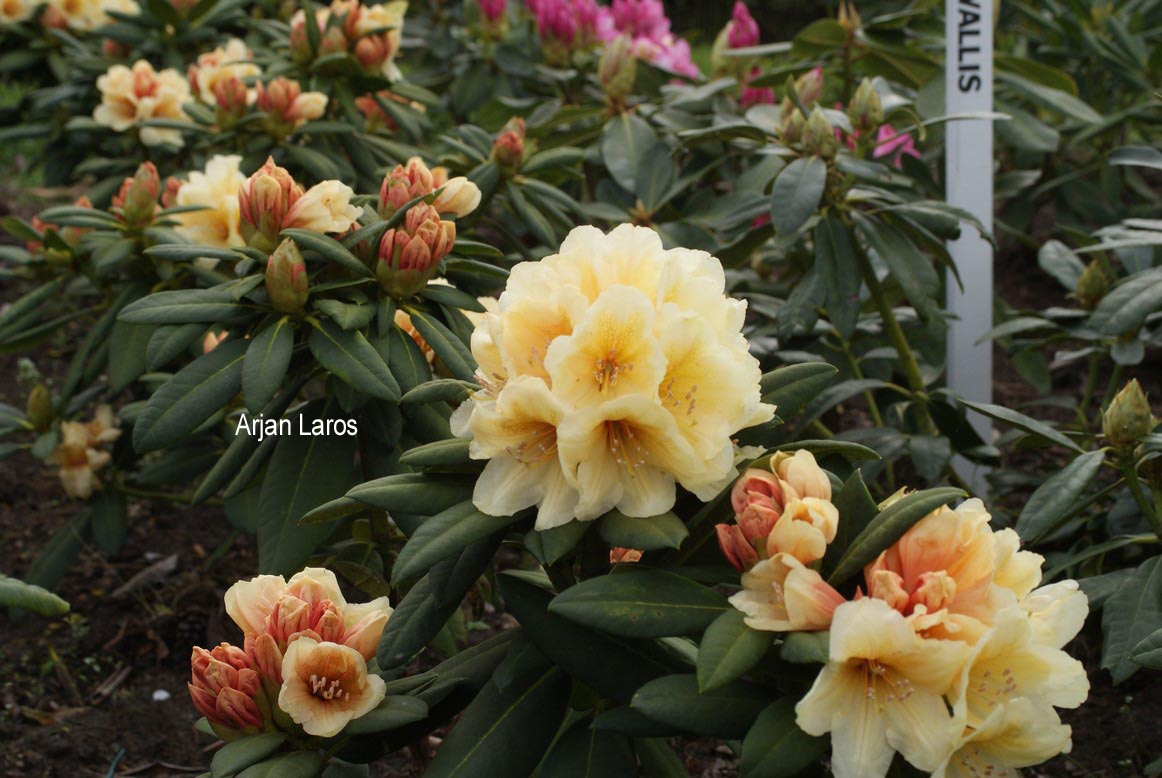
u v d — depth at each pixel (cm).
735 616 120
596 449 126
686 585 127
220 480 202
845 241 240
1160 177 452
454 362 185
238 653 142
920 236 249
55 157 386
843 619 111
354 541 227
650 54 405
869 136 265
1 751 227
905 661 114
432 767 140
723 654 115
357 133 313
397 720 140
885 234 242
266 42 395
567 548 125
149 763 229
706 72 684
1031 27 418
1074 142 355
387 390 176
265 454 201
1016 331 260
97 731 236
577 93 395
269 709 141
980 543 120
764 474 126
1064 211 369
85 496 270
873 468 242
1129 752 213
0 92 537
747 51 349
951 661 113
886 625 111
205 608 274
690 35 459
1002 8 397
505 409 126
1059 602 129
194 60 386
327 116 311
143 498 280
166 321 181
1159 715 221
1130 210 364
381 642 142
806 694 117
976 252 273
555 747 144
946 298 284
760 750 115
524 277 134
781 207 228
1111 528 223
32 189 490
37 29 397
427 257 186
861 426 352
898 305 319
